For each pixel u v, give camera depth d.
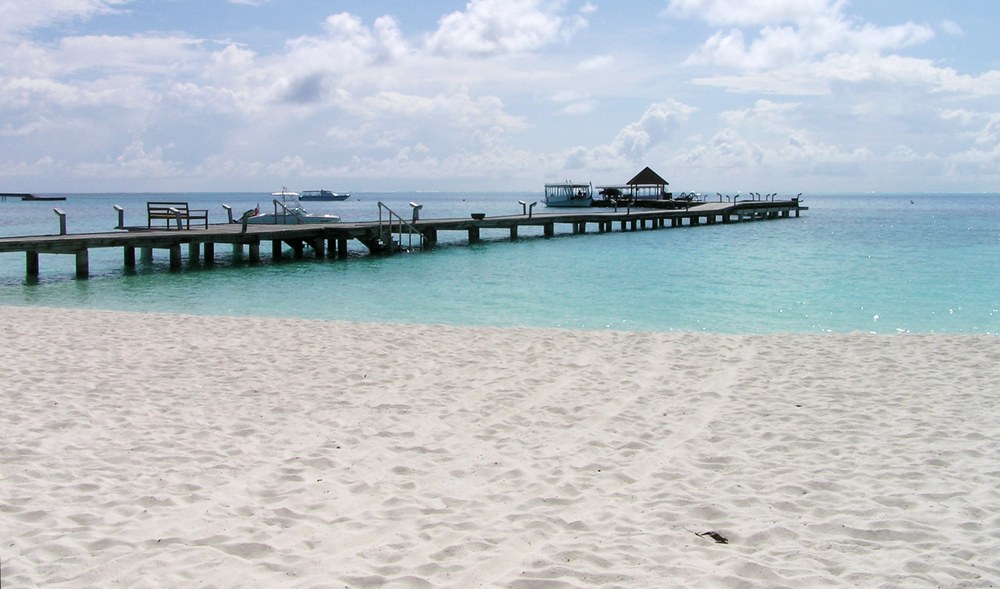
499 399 7.78
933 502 4.98
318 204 155.50
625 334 11.35
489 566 4.05
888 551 4.26
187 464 5.73
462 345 10.55
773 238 37.75
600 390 8.15
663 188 68.12
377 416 7.15
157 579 3.86
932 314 14.88
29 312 13.37
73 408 7.24
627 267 23.83
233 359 9.59
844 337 11.07
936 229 47.72
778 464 5.82
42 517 4.65
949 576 3.92
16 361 9.30
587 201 71.44
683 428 6.80
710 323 14.05
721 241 35.44
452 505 4.99
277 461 5.84
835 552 4.26
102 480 5.33
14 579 3.83
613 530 4.58
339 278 20.94
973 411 7.21
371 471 5.66
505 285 19.55
